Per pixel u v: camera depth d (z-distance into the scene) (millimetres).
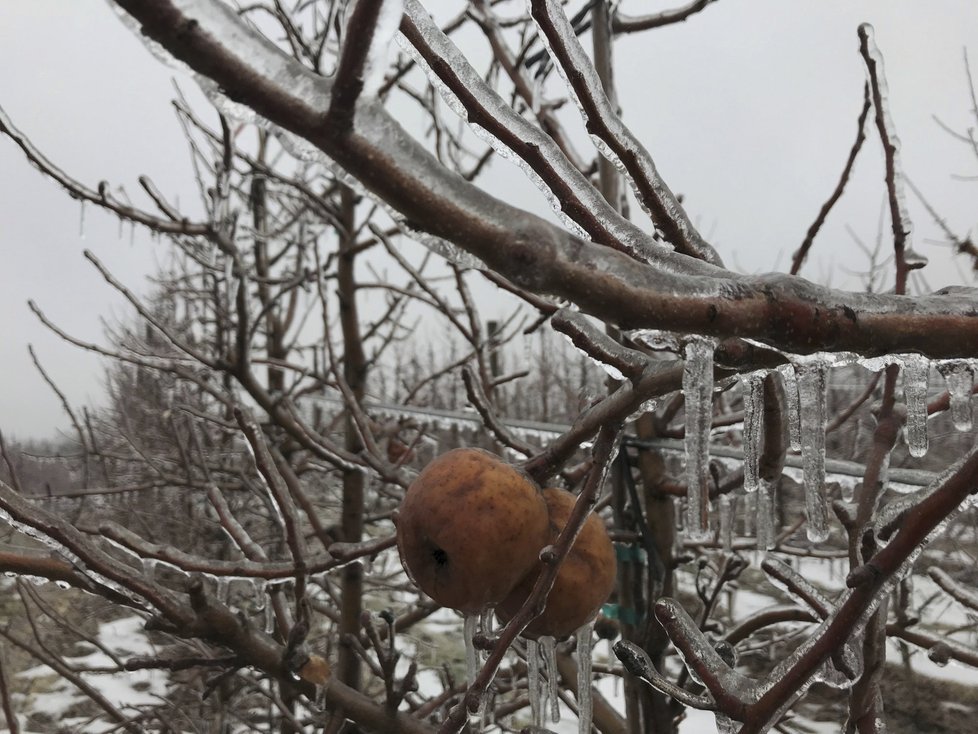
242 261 3459
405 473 3096
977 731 6566
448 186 647
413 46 1004
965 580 6250
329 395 6766
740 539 3814
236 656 2131
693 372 1093
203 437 7973
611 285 701
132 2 545
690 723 6621
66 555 1771
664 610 1449
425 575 1477
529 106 2904
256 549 2193
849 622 1292
